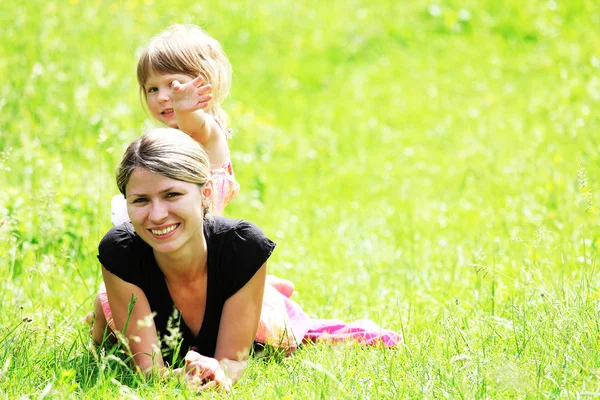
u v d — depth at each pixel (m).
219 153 8.30
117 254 7.18
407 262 11.55
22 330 7.62
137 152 6.88
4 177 13.62
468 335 7.64
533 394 6.20
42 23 21.12
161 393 6.42
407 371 6.78
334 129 20.62
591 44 24.52
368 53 25.08
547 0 27.30
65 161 15.26
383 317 9.13
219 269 7.21
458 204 14.92
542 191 14.25
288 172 17.97
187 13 24.69
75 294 9.87
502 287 9.44
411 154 18.66
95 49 20.72
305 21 26.48
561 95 20.80
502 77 23.14
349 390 6.42
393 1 27.97
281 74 23.52
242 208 15.23
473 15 26.81
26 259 10.63
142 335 7.18
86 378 6.78
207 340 7.47
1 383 6.60
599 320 7.46
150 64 8.63
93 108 17.44
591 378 6.45
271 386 6.68
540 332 7.29
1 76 18.16
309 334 8.09
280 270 11.41
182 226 6.90
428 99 22.06
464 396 6.20
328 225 14.40
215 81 8.76
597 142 16.83
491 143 18.25
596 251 10.40
